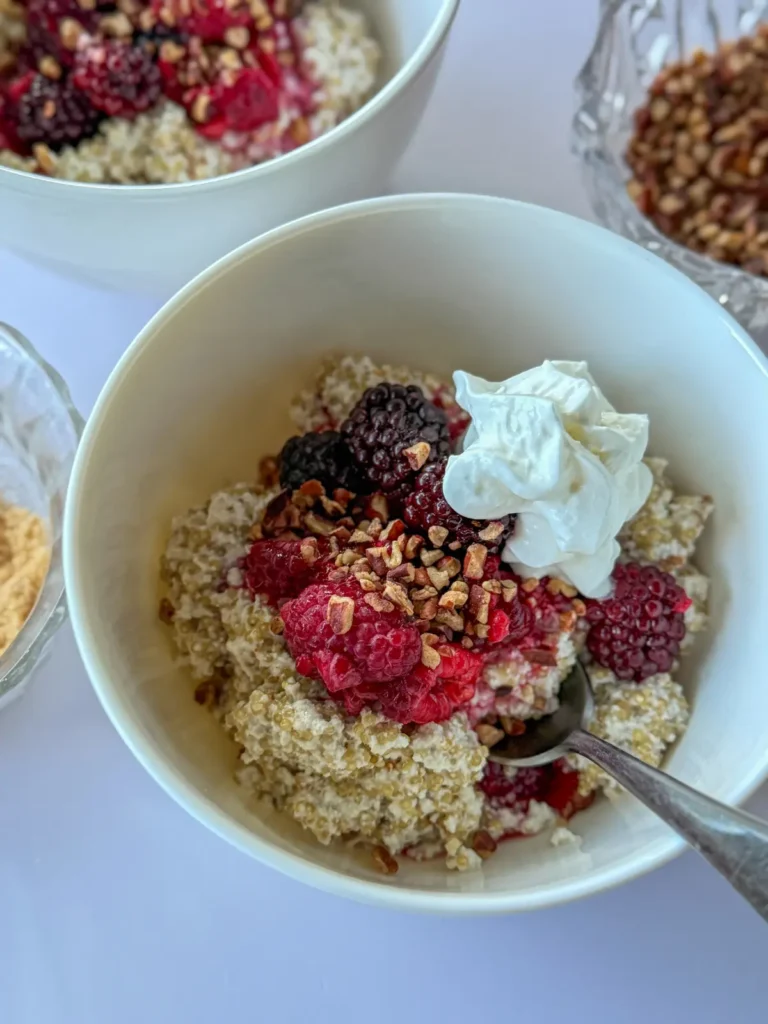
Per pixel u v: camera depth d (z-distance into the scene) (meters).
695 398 0.18
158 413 0.17
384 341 0.19
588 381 0.17
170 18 0.20
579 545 0.16
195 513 0.18
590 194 0.21
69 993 0.17
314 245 0.17
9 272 0.21
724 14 0.23
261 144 0.20
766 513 0.17
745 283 0.20
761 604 0.16
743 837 0.13
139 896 0.18
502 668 0.17
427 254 0.17
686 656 0.18
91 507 0.15
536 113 0.22
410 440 0.17
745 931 0.18
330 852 0.16
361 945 0.18
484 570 0.16
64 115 0.20
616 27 0.22
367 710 0.16
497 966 0.18
